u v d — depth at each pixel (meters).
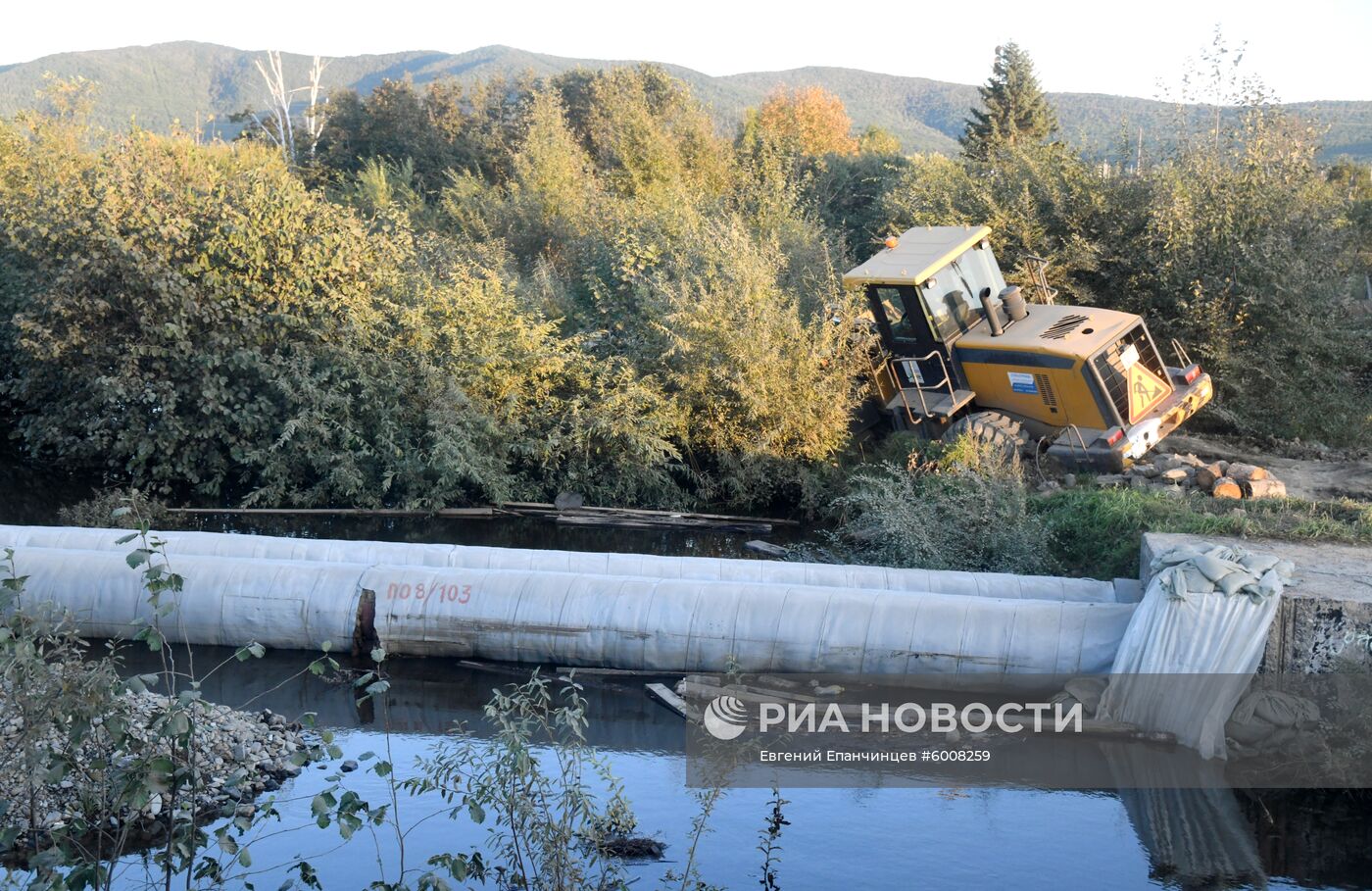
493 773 7.77
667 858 7.27
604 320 18.92
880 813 7.90
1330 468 15.81
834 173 30.66
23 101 172.50
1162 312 18.92
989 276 16.02
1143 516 11.95
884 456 16.03
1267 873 7.09
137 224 16.83
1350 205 24.56
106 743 6.88
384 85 45.75
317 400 16.30
